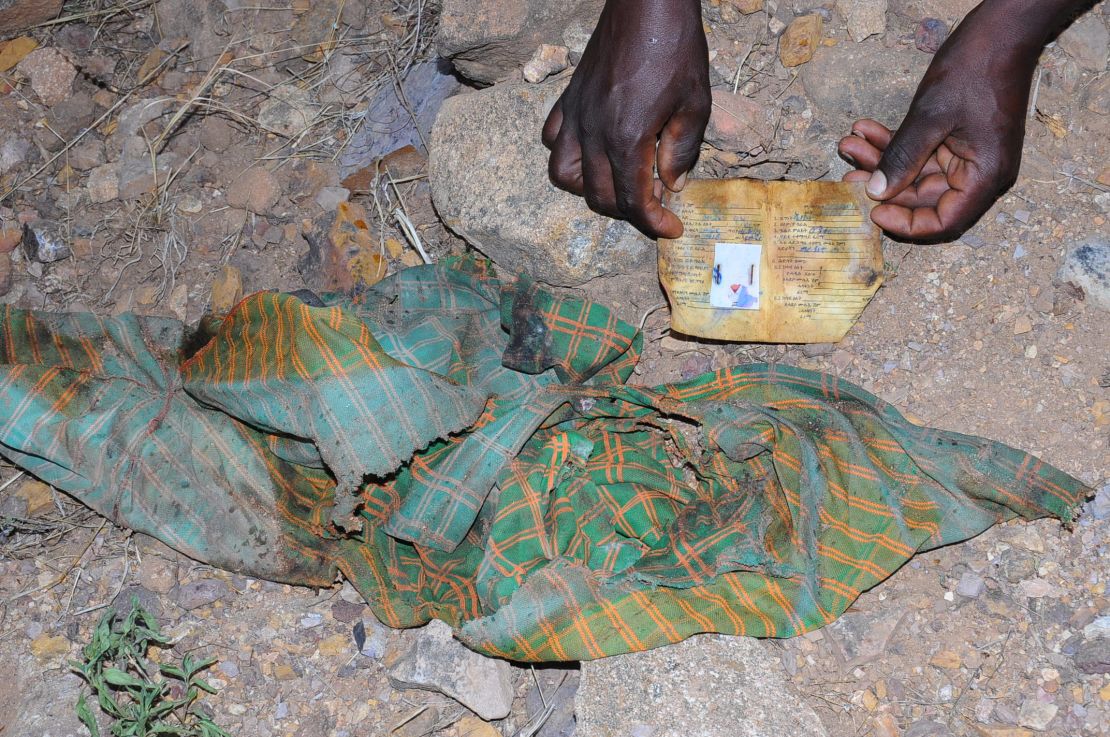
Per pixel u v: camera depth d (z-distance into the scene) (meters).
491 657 1.02
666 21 0.98
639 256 1.10
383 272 1.15
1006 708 0.98
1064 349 1.05
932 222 1.04
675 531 1.03
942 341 1.07
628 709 0.99
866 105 1.09
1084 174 1.07
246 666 1.04
